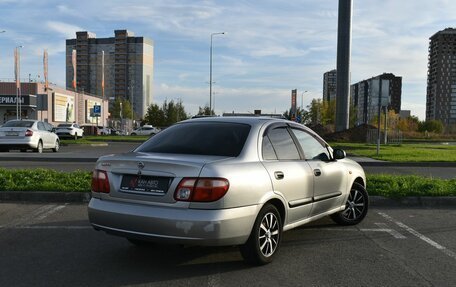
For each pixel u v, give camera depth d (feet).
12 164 50.24
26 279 15.10
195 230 14.23
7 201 28.60
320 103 279.90
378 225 23.53
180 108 298.56
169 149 16.98
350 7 104.63
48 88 193.98
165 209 14.65
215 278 15.26
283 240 20.39
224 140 16.92
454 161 57.67
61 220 23.67
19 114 175.01
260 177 15.85
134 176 15.43
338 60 107.65
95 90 369.30
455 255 18.38
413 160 58.70
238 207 14.87
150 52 380.78
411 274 15.98
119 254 17.95
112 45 367.66
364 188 23.79
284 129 18.98
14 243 19.43
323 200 19.85
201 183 14.42
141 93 371.15
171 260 17.20
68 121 221.87
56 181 32.19
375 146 89.20
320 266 16.71
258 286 14.57
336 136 110.73
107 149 82.48
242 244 15.75
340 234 21.58
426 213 26.89
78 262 16.93
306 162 18.99
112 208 15.53
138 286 14.52
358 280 15.29
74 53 231.91
